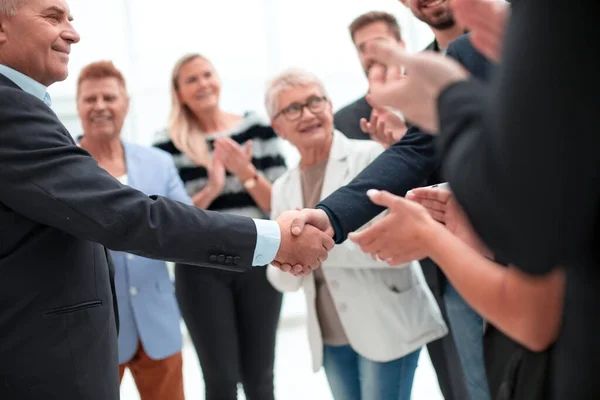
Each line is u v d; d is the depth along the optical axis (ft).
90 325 4.71
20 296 4.47
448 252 3.34
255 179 9.29
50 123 4.54
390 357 6.64
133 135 17.99
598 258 2.10
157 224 4.61
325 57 18.72
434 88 2.35
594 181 1.82
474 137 2.07
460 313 6.77
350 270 6.77
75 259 4.70
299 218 5.45
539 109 1.79
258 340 8.91
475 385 6.74
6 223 4.47
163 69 18.13
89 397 4.65
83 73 8.79
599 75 1.77
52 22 4.93
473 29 3.42
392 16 8.57
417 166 5.86
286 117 7.29
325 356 7.34
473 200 2.04
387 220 3.79
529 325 2.82
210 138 9.89
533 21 1.84
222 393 8.84
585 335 2.22
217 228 4.89
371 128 7.34
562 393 2.37
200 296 8.75
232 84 18.48
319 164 7.44
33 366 4.50
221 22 18.34
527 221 1.89
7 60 4.85
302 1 18.52
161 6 18.06
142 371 8.40
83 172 4.50
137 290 8.11
